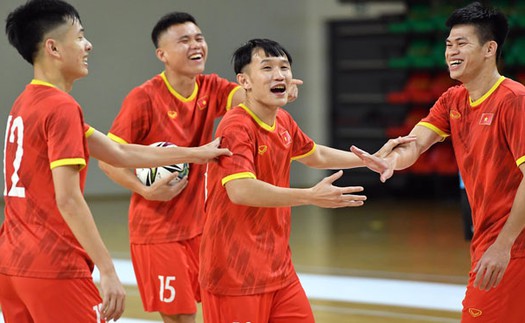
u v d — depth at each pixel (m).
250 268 4.79
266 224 4.84
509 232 4.45
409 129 20.34
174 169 6.01
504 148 4.64
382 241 13.29
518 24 19.28
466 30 4.68
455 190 20.22
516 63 19.17
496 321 4.66
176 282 6.12
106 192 20.03
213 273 4.85
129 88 20.00
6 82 18.42
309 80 21.97
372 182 21.38
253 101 4.84
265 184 4.56
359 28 21.44
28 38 4.41
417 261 11.29
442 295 9.09
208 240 4.87
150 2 20.09
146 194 5.93
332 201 4.38
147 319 8.03
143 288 6.30
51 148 4.20
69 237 4.34
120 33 19.75
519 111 4.52
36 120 4.27
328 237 13.84
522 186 4.42
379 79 21.30
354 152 4.93
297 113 21.95
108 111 19.72
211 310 4.90
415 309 8.43
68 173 4.17
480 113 4.74
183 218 6.17
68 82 4.55
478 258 4.75
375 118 21.17
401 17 20.55
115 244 12.91
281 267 4.89
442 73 20.56
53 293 4.29
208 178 4.90
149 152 4.85
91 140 4.71
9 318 4.52
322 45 21.83
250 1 21.17
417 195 20.84
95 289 4.43
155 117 6.18
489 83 4.72
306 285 9.72
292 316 4.90
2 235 4.48
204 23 20.45
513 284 4.60
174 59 6.12
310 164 5.51
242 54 4.83
